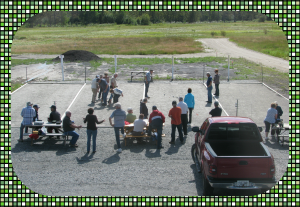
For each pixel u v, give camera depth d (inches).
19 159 343.6
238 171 232.1
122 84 780.6
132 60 1261.1
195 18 5861.2
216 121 288.8
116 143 402.9
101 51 1656.0
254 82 781.3
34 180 287.6
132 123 429.7
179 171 309.6
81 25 5027.1
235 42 2301.9
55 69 1019.9
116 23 5285.4
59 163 332.5
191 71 984.9
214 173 234.4
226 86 746.2
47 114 543.5
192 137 427.5
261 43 2096.5
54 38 2628.0
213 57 1364.4
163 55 1542.8
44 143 402.9
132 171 310.0
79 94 683.4
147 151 371.9
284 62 1280.8
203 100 632.4
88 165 326.6
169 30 3902.6
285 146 386.9
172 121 394.0
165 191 265.1
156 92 700.7
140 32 3543.3
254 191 272.4
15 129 462.3
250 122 283.9
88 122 364.2
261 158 231.8
